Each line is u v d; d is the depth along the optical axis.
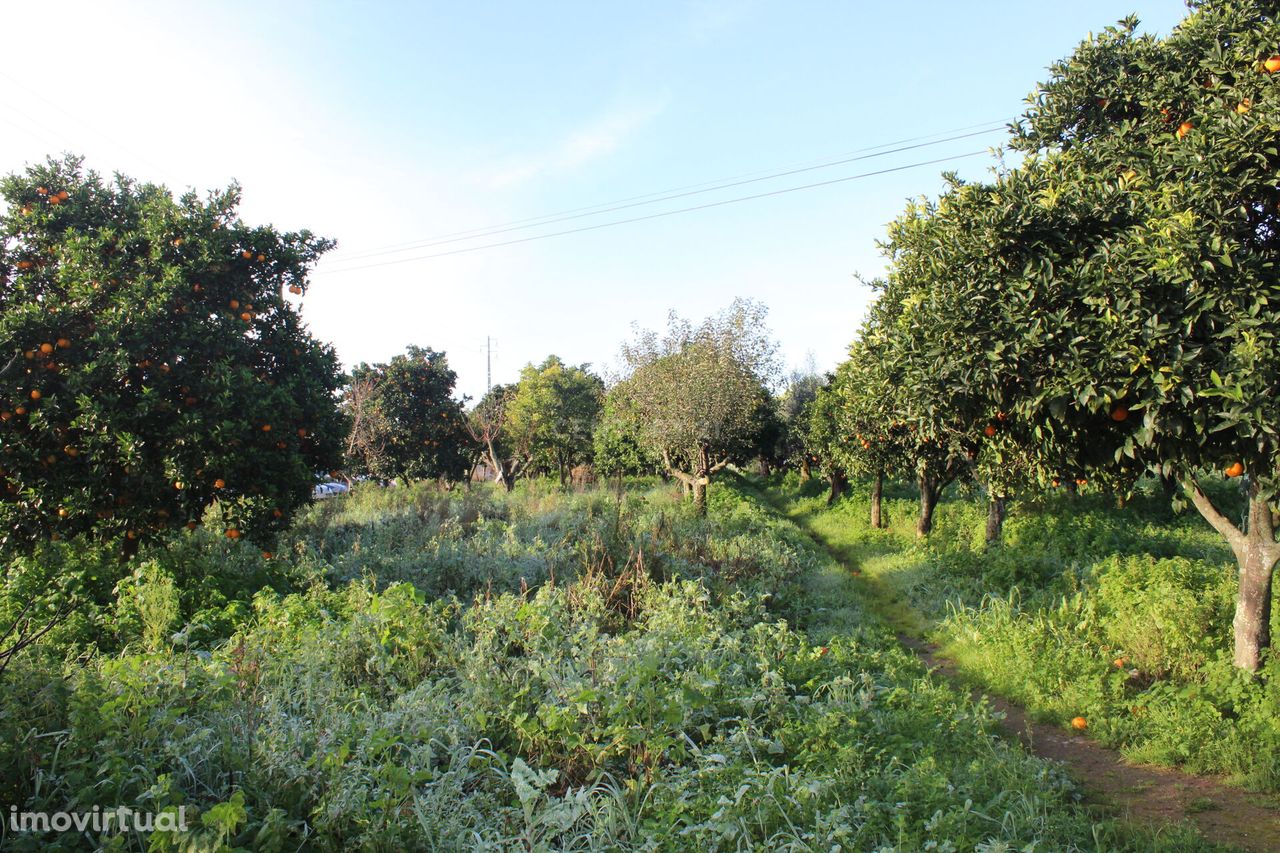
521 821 3.98
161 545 8.81
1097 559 11.96
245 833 3.28
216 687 4.56
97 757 3.65
